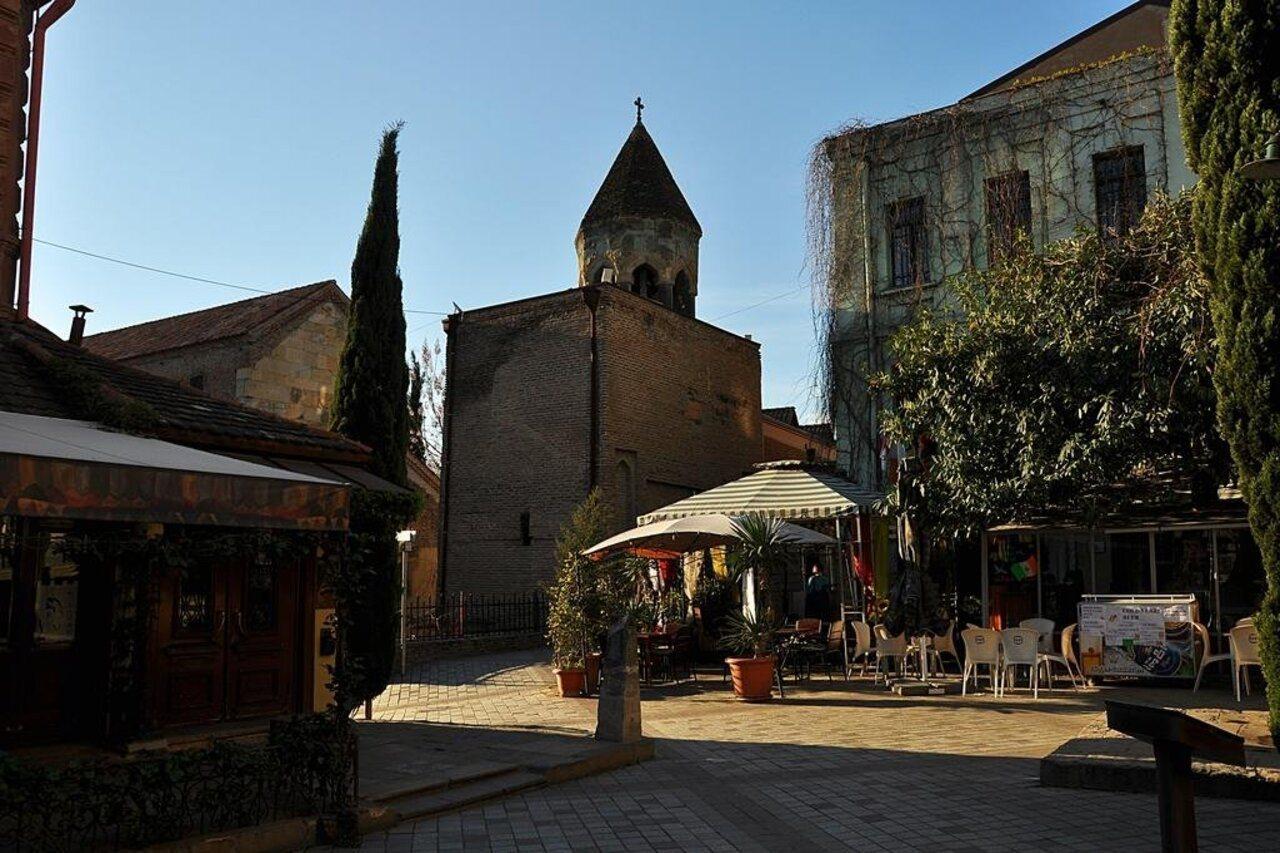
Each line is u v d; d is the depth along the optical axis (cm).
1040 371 1370
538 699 1441
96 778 617
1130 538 1509
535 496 2433
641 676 1602
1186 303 1212
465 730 1148
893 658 1609
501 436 2520
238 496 661
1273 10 877
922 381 1481
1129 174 1717
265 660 1030
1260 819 692
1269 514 837
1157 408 1243
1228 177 876
